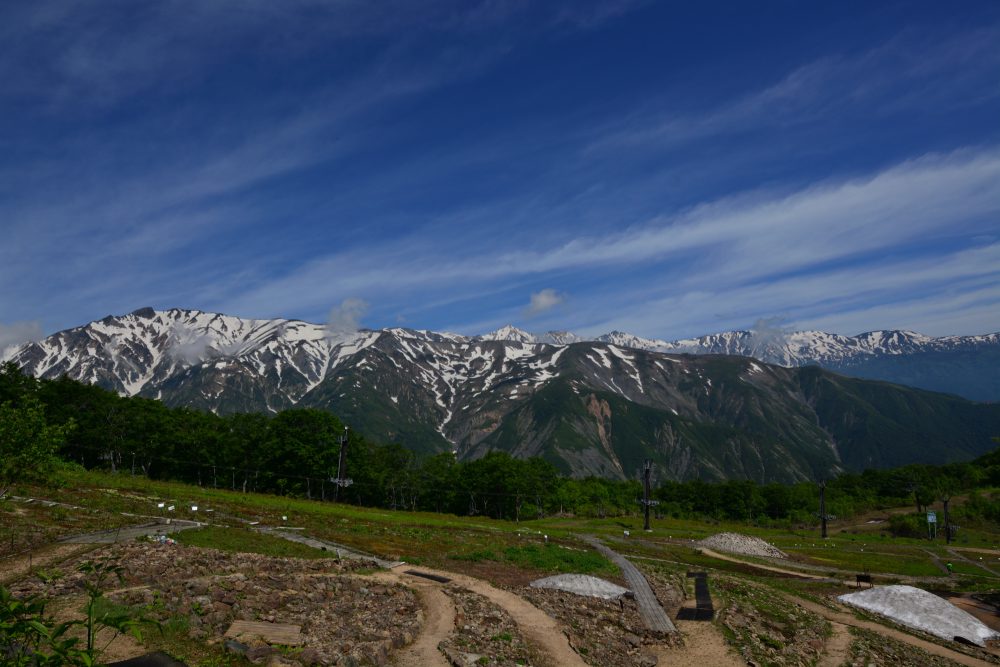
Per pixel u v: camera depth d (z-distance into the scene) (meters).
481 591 47.62
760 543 114.44
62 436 40.25
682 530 146.00
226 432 145.12
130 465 138.75
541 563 64.88
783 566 94.62
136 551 39.44
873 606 62.28
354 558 54.50
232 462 137.50
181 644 23.83
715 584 64.81
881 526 176.50
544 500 184.75
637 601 52.69
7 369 125.25
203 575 35.72
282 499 108.00
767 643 43.34
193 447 137.50
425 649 30.30
